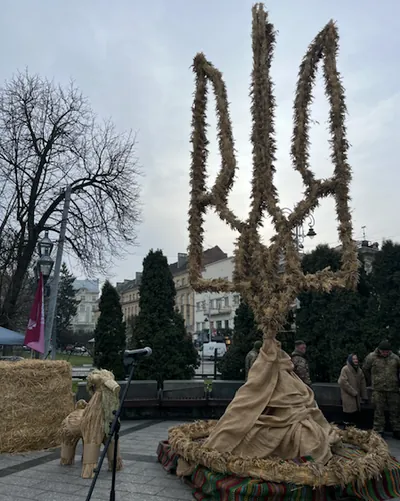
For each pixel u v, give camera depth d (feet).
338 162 18.84
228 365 38.60
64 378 24.34
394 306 33.24
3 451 21.63
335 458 15.93
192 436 19.81
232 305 186.80
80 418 19.16
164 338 40.04
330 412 29.71
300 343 27.02
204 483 15.07
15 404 22.30
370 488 14.80
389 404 26.05
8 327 59.88
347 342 34.01
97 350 41.14
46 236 38.06
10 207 60.95
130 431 28.37
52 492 15.93
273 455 15.96
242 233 19.40
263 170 19.48
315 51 20.67
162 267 42.39
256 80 20.15
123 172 65.10
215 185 20.34
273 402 16.88
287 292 18.30
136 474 18.25
